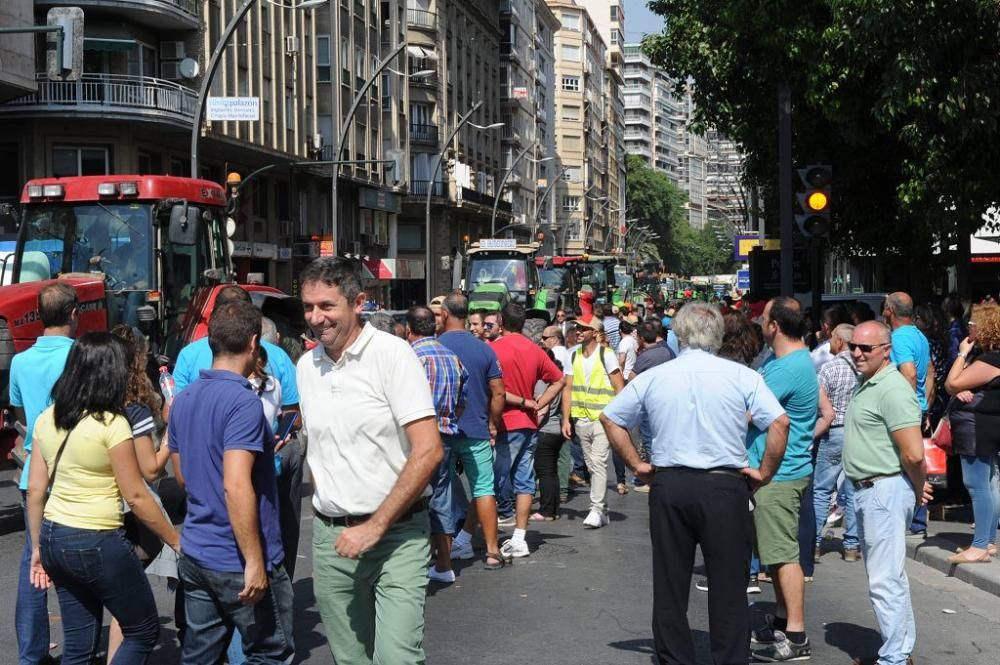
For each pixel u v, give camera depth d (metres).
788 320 7.33
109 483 5.48
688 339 6.09
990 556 9.36
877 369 6.73
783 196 15.53
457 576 9.39
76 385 5.44
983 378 8.99
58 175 33.75
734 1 20.06
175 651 7.09
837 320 11.72
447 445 8.84
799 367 7.20
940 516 11.39
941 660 6.99
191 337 15.88
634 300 68.62
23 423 7.02
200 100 23.41
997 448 9.16
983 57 16.34
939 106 16.39
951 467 11.41
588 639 7.43
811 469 7.22
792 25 19.39
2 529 11.14
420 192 66.88
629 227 171.75
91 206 15.65
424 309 8.77
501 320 10.45
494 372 9.55
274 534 5.20
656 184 176.50
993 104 16.23
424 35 66.12
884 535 6.63
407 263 63.16
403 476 4.70
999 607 8.28
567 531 11.57
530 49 98.12
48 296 6.89
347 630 5.07
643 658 6.99
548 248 107.38
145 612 5.58
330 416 4.89
